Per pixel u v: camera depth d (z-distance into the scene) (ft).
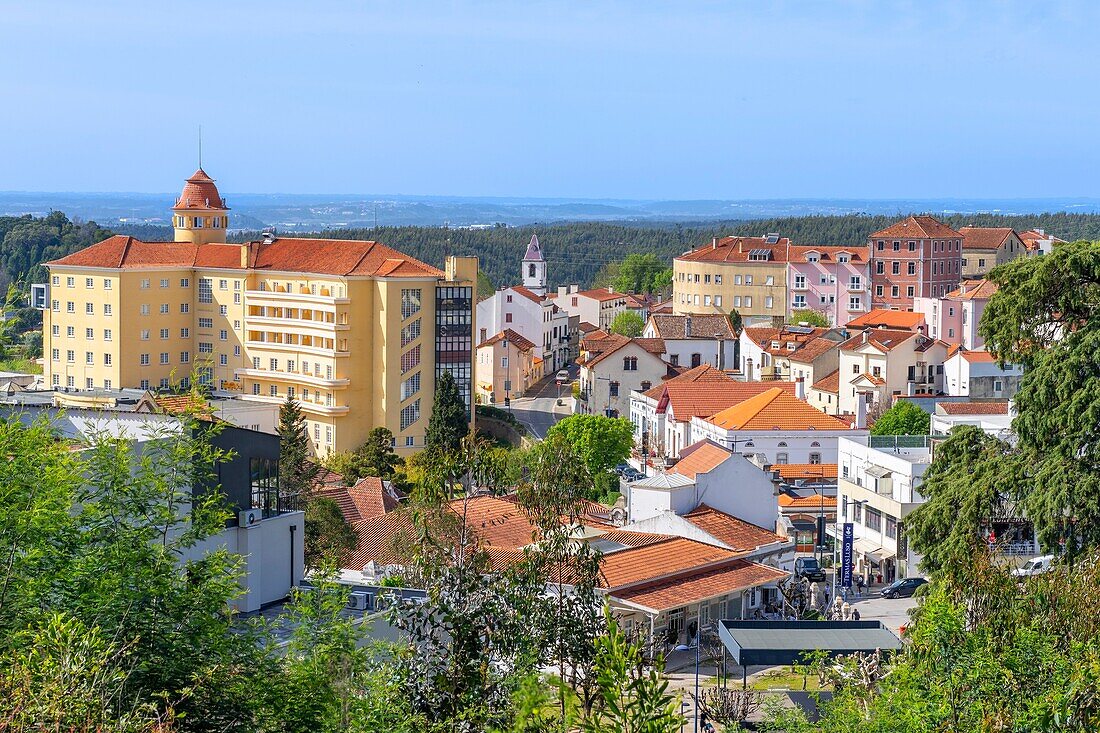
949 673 128.77
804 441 422.41
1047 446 202.69
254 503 194.39
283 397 568.82
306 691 109.60
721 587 248.52
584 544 118.62
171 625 108.68
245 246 584.40
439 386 526.98
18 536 104.42
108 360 579.89
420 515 127.54
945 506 211.20
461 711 105.40
